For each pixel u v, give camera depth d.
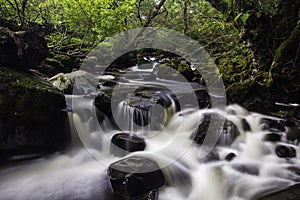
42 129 3.38
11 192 2.77
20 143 3.24
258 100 4.73
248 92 4.80
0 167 3.12
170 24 8.59
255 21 4.26
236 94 4.89
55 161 3.37
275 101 4.70
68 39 7.38
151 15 7.69
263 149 3.64
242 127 3.95
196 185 2.90
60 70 5.80
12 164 3.21
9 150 3.20
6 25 4.51
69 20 6.46
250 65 5.21
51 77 4.95
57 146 3.54
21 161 3.27
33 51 4.19
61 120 3.56
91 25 6.62
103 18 6.39
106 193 2.73
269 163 3.41
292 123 4.04
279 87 4.63
